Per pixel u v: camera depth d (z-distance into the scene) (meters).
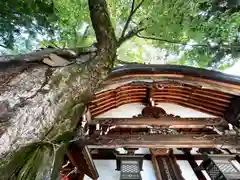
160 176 6.45
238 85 6.03
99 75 3.70
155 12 6.40
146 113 9.02
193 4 6.16
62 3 6.66
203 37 6.71
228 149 7.43
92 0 4.87
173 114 9.21
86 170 6.46
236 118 8.04
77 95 2.92
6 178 1.69
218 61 7.16
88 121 7.93
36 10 6.43
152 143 7.05
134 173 6.53
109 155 7.81
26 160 1.99
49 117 2.25
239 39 6.66
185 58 7.70
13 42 6.78
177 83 7.04
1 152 1.57
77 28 7.33
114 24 6.96
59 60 2.90
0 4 5.99
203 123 8.41
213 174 6.54
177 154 7.87
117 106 9.63
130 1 6.73
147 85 7.42
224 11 6.21
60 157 2.82
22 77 2.20
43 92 2.24
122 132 8.70
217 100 8.65
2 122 1.66
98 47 4.16
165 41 6.85
